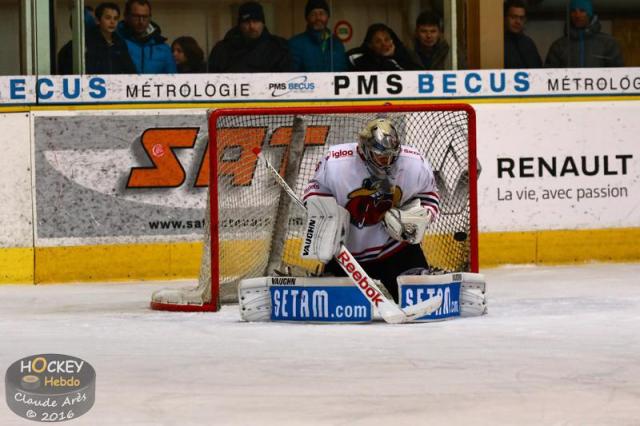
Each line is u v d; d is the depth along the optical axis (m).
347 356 11.22
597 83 22.59
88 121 21.00
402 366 10.62
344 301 13.84
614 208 22.62
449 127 16.34
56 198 20.89
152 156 21.22
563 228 22.39
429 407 8.88
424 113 16.39
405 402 9.07
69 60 22.05
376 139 13.87
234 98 21.55
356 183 14.55
